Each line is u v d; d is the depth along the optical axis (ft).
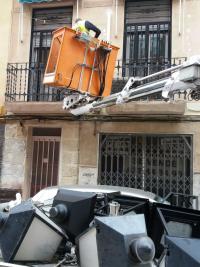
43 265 11.53
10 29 35.14
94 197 12.05
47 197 21.74
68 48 17.89
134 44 32.78
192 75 14.74
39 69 33.60
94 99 19.89
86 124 32.24
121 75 32.09
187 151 30.01
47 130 33.91
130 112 30.27
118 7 33.22
